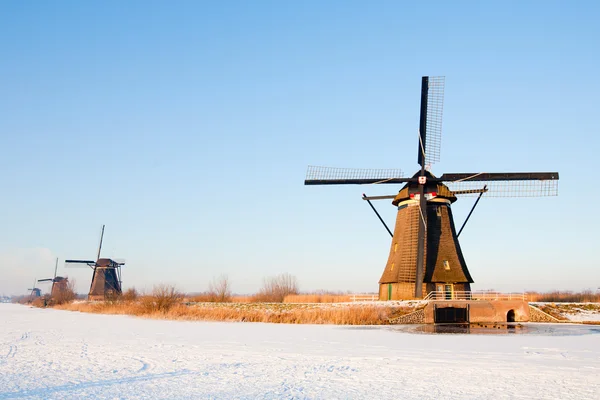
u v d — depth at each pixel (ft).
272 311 140.05
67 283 332.39
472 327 114.42
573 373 53.57
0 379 50.62
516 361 61.67
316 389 46.26
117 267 284.61
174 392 44.91
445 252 140.67
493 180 139.03
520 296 137.69
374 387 47.09
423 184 139.54
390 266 147.84
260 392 44.98
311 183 145.28
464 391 45.34
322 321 126.52
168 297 161.89
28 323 130.72
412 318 127.65
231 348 74.28
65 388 46.37
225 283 193.26
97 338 88.84
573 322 129.90
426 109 144.66
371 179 144.77
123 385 47.80
